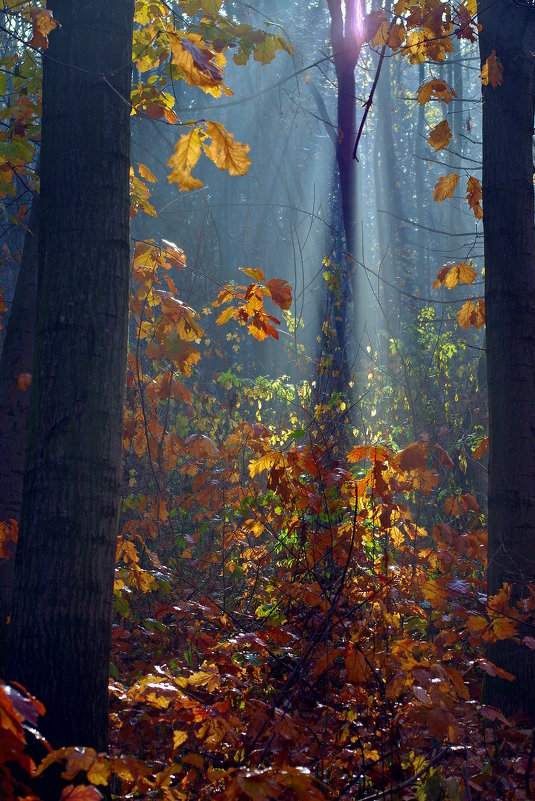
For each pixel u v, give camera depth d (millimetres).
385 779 3199
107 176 3246
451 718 2963
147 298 5266
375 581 4824
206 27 4828
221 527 6453
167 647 5184
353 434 6566
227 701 3246
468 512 7320
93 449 3070
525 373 4723
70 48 3297
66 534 2982
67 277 3146
